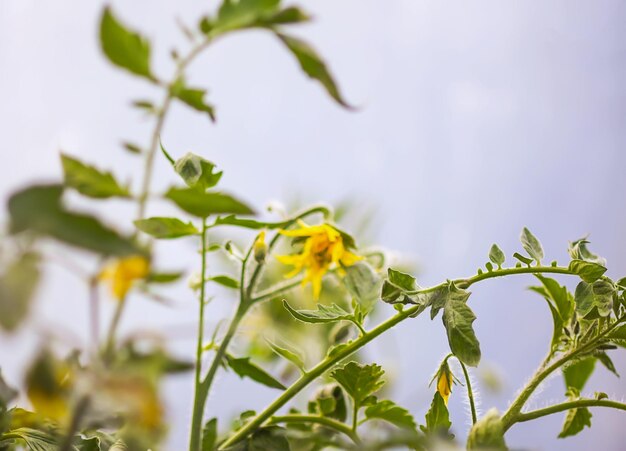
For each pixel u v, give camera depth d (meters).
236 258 0.43
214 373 0.41
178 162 0.38
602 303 0.40
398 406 0.43
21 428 0.39
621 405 0.40
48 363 0.31
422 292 0.40
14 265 0.29
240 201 0.34
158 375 0.31
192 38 0.40
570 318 0.42
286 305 0.41
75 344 0.31
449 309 0.40
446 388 0.41
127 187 0.34
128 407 0.32
